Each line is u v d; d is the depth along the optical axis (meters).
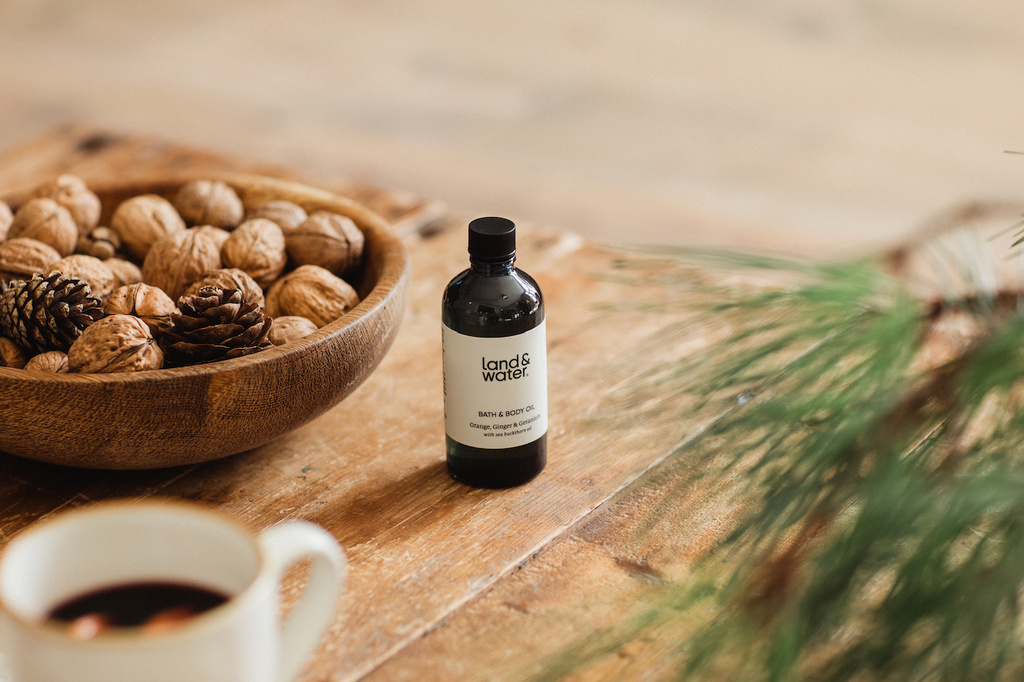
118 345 0.83
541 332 0.86
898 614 0.62
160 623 0.68
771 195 2.77
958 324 0.79
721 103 3.36
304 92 3.47
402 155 3.02
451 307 0.85
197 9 4.29
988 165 2.89
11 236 0.95
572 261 1.12
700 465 0.68
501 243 0.84
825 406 0.65
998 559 0.62
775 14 4.15
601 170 2.93
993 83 3.44
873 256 0.74
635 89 3.47
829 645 0.69
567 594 0.81
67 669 0.65
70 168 1.27
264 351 0.82
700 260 0.74
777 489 0.64
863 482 0.63
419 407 0.95
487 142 3.10
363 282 0.96
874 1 4.20
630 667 0.76
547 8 4.29
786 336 0.71
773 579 0.63
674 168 2.94
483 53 3.80
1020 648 0.63
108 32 4.04
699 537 0.83
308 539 0.69
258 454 0.90
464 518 0.86
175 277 0.93
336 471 0.89
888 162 2.94
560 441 0.91
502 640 0.78
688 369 0.72
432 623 0.79
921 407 0.64
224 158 1.30
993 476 0.62
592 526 0.85
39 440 0.82
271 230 0.94
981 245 0.80
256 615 0.67
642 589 0.81
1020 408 0.64
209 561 0.69
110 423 0.81
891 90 3.42
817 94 3.41
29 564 0.68
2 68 3.64
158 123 3.22
